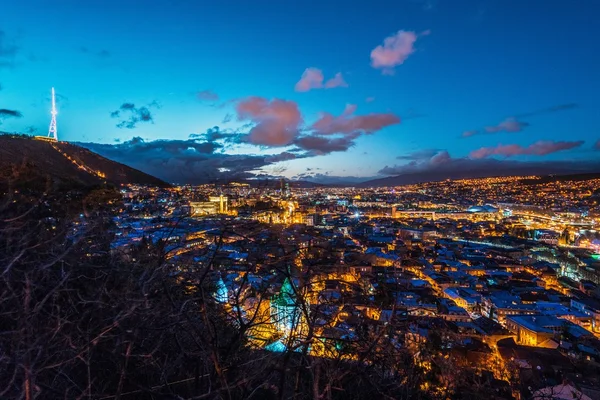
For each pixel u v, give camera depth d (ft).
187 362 14.30
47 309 13.58
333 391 13.71
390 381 14.10
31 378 9.64
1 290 11.28
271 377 13.44
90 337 12.40
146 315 12.37
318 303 12.27
